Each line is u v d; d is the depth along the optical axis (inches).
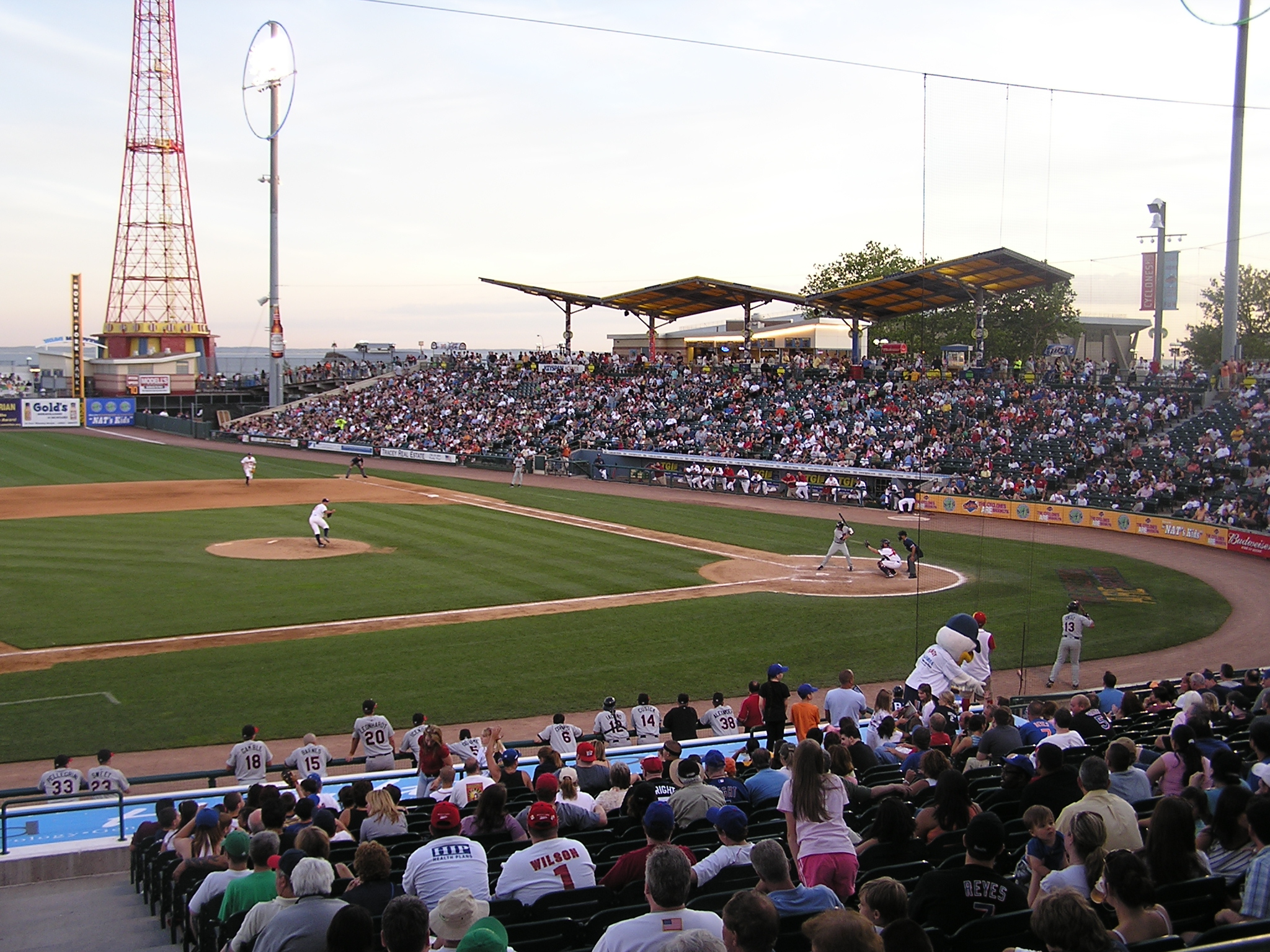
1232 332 1930.4
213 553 1454.2
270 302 3331.7
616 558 1486.2
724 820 319.3
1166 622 1163.9
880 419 2388.0
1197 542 1679.4
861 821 415.8
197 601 1165.1
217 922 345.1
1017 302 2898.6
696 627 1099.3
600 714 725.3
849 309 2765.7
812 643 1045.2
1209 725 447.2
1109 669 983.0
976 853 267.9
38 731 776.9
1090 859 272.1
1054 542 1672.0
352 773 701.9
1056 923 201.0
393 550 1512.1
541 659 973.2
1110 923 268.5
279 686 882.8
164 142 3954.2
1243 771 424.5
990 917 252.1
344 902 274.7
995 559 1512.1
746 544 1642.5
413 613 1136.2
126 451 2866.6
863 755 517.7
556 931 294.0
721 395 2753.4
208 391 3735.2
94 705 829.8
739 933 193.9
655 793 430.0
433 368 3629.4
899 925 200.5
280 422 3302.2
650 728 733.3
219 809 533.3
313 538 1594.5
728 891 318.3
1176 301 2276.1
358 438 3088.1
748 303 2957.7
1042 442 2082.9
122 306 4028.1
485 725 803.4
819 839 312.3
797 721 602.9
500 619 1119.6
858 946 178.9
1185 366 2208.4
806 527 1839.3
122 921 459.5
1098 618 1171.9
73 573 1304.1
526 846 396.5
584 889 324.8
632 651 1003.9
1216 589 1337.4
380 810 421.4
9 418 3486.7
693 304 3034.0
